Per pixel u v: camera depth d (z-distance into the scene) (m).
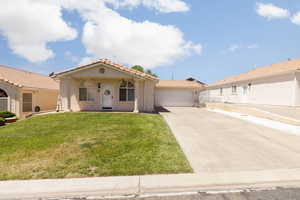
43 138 6.13
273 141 6.07
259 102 16.34
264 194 3.05
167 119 10.62
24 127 7.94
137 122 8.92
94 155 4.57
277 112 10.86
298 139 6.32
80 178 3.48
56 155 4.57
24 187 3.16
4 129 7.63
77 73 12.51
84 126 7.98
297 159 4.48
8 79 13.90
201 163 4.23
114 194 3.07
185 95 22.53
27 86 14.51
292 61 16.33
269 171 3.83
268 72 15.67
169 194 3.06
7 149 5.01
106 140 5.88
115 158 4.39
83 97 13.77
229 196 3.00
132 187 3.21
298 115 9.98
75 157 4.44
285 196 3.00
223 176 3.60
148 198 2.95
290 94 13.07
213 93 26.08
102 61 12.34
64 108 13.34
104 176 3.57
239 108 13.77
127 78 13.29
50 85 19.73
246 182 3.38
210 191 3.15
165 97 22.41
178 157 4.52
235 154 4.84
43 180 3.39
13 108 13.63
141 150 4.96
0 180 3.38
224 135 6.90
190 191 3.15
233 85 20.73
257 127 8.37
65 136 6.37
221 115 12.62
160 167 3.94
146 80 14.11
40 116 10.77
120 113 12.06
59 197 2.98
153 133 6.84
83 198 2.96
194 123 9.38
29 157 4.44
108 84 13.98
